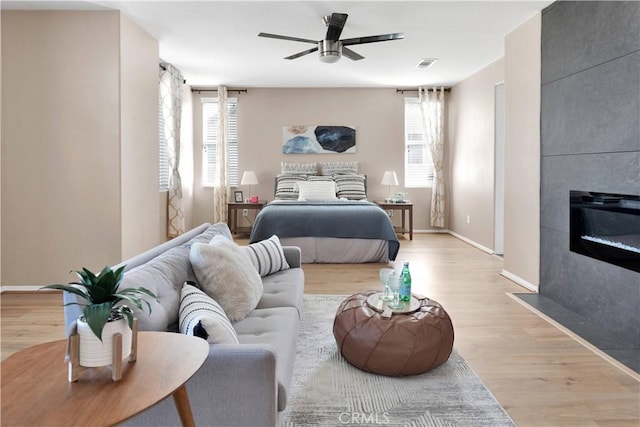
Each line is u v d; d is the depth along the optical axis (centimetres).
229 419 124
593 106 291
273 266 279
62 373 103
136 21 394
